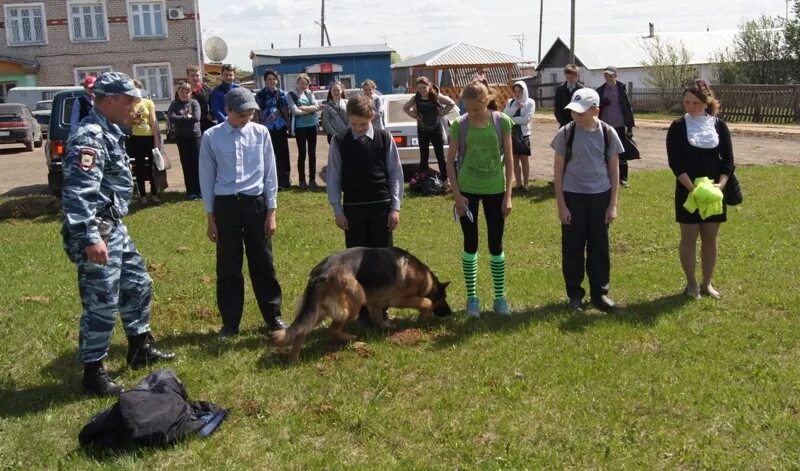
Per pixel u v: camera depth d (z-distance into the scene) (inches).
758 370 192.2
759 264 301.4
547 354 208.8
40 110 1101.1
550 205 446.0
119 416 160.4
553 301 264.2
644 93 1422.2
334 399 183.2
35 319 248.2
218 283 231.8
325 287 210.5
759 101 1084.5
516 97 475.8
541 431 164.4
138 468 151.6
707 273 261.4
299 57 1362.0
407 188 503.8
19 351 220.1
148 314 209.5
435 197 476.1
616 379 190.4
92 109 188.7
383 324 236.4
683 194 254.1
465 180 238.4
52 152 482.6
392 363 205.2
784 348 209.3
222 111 474.6
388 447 160.7
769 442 156.3
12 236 399.5
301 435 166.9
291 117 494.3
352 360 207.8
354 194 232.2
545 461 152.1
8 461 157.0
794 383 183.3
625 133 474.0
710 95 250.8
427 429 167.3
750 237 349.7
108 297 187.8
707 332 223.0
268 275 233.0
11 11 1451.8
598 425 166.1
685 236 256.5
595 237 247.6
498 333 227.5
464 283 291.3
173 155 780.6
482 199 240.5
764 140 834.8
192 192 477.7
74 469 152.2
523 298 270.1
